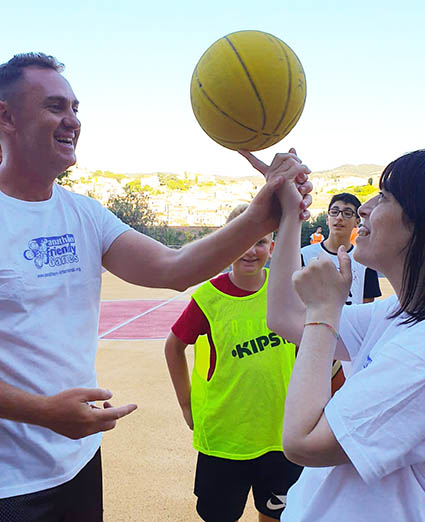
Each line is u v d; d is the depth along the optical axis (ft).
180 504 11.96
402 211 4.43
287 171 6.09
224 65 5.33
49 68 6.61
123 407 6.03
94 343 7.25
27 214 6.63
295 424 4.26
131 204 133.69
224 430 9.18
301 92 5.60
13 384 6.22
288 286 5.90
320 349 4.48
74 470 6.73
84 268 7.06
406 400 3.89
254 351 9.18
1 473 6.17
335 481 4.39
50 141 6.48
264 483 9.25
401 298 4.58
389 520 4.07
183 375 10.68
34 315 6.39
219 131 5.80
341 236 15.44
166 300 55.26
